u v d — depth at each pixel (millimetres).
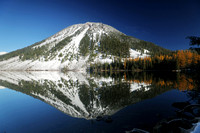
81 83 33312
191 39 12359
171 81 30703
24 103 15016
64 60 161125
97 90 22156
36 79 47469
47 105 13914
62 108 12625
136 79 39031
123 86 25266
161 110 10641
